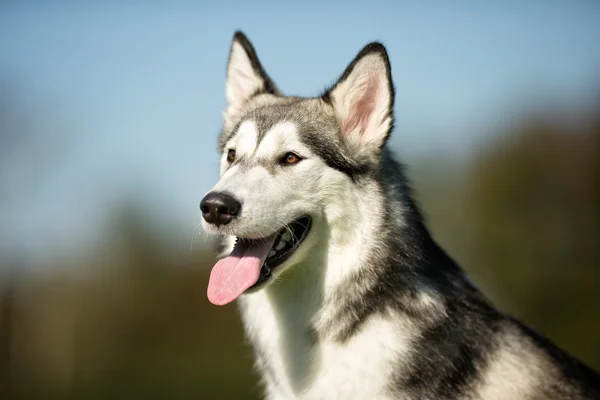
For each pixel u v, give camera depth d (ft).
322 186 20.24
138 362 91.97
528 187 91.04
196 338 98.32
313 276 20.01
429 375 18.88
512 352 20.34
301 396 19.76
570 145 91.66
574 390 20.35
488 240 92.02
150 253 104.01
